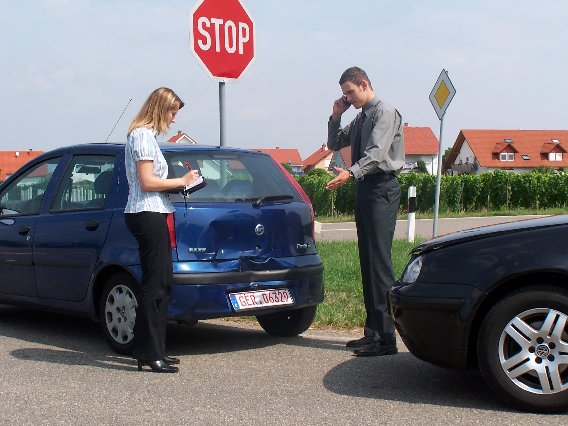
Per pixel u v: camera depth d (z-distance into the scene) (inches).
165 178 235.9
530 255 185.8
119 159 271.3
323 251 549.6
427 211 1360.7
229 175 263.4
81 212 274.2
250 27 332.8
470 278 191.0
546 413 184.4
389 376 225.9
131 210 231.0
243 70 331.9
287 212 266.2
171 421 182.9
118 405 196.9
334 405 195.0
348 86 254.4
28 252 291.0
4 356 258.4
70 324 321.4
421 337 197.6
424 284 196.7
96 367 241.0
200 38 318.7
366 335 256.7
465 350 192.1
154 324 233.6
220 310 246.8
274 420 182.7
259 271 255.0
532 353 184.5
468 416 183.8
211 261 247.4
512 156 3814.0
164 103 235.5
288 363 245.1
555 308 182.5
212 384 218.7
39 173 301.6
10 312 353.1
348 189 1354.6
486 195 1395.2
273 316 291.3
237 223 252.7
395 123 253.0
